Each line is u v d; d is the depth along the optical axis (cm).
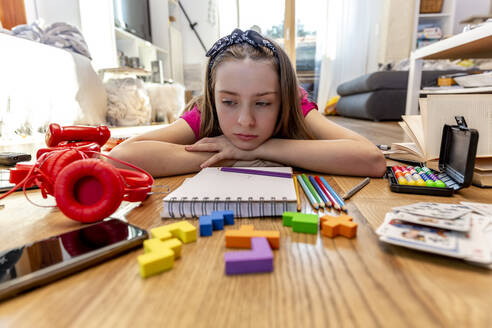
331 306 29
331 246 42
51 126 82
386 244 42
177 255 39
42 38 238
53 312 29
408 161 97
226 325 27
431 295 31
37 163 57
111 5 286
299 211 55
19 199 68
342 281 33
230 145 80
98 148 84
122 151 76
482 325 27
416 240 38
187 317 28
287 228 48
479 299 30
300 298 31
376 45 481
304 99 98
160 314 29
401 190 66
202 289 32
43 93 216
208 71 82
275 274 35
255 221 51
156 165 78
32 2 288
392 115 343
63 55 225
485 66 326
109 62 297
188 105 106
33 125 212
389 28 443
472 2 455
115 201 47
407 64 369
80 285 34
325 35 490
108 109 284
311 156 77
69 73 227
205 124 90
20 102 204
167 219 52
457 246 36
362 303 30
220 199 51
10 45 197
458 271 35
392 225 42
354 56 495
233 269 35
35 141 190
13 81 199
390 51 450
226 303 30
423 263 37
